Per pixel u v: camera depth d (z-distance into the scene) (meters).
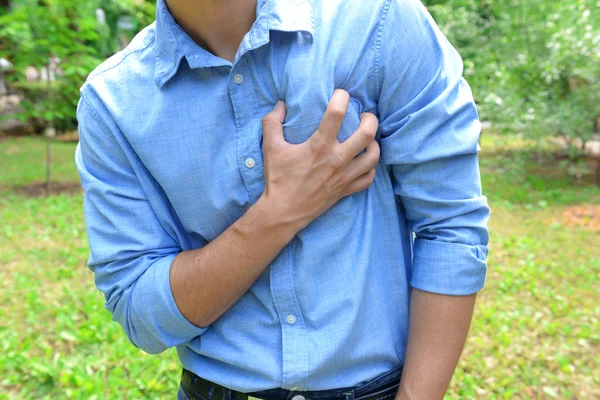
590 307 4.34
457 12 9.34
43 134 12.54
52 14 7.13
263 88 1.01
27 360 3.46
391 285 1.12
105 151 1.09
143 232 1.09
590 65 7.31
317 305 1.03
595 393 3.29
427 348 1.04
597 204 7.00
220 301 1.02
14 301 4.33
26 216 6.39
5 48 7.38
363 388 1.07
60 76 7.61
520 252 5.43
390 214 1.09
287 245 1.03
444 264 1.03
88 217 1.12
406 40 1.01
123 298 1.08
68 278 4.79
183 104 1.02
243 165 1.02
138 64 1.07
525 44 8.26
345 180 0.99
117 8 11.11
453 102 1.02
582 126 7.52
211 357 1.11
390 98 1.03
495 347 3.77
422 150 1.00
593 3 7.59
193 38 1.03
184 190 1.04
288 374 1.02
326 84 0.98
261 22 0.97
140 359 3.50
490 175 8.59
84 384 3.23
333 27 1.01
